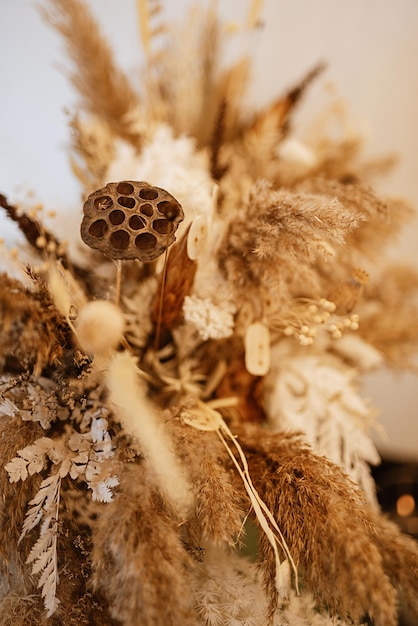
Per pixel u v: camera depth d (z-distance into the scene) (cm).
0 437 38
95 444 38
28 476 37
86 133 52
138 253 35
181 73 59
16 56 69
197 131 59
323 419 49
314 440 48
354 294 46
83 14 57
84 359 38
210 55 61
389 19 70
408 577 36
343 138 62
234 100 61
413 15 70
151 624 31
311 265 50
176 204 36
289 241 39
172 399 46
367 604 33
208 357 48
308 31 71
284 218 39
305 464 39
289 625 42
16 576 41
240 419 47
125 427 37
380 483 65
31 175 71
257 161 56
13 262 42
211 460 37
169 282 42
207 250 44
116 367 37
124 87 60
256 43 71
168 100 60
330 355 56
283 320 45
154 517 34
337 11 70
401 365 58
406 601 36
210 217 43
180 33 60
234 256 43
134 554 32
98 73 58
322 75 72
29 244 45
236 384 48
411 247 75
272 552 36
